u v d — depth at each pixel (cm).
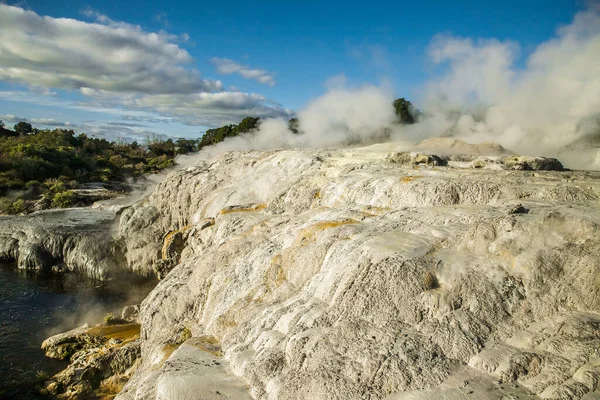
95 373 1627
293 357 910
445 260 1008
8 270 3200
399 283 950
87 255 3105
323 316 991
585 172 1872
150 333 1608
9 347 1995
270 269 1374
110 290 2852
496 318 870
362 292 977
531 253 962
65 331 2209
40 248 3275
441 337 835
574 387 687
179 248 2597
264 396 862
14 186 5778
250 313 1225
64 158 7575
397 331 876
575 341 775
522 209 1195
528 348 801
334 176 2225
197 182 3084
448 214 1273
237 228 1970
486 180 1591
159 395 920
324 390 792
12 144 7988
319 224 1466
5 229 3625
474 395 719
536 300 887
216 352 1123
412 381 764
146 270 2944
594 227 970
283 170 2642
